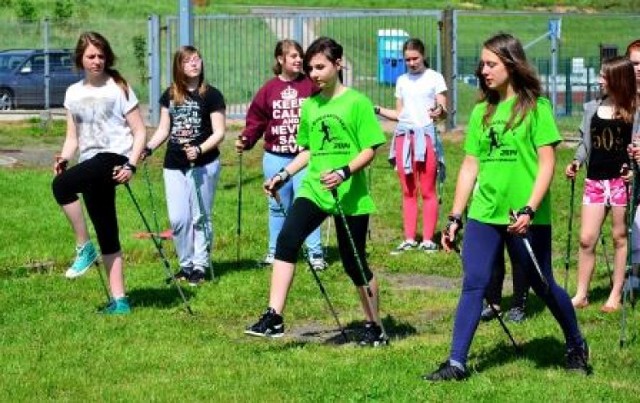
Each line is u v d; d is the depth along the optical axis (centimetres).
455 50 2470
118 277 1025
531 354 866
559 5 5716
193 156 1140
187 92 1155
